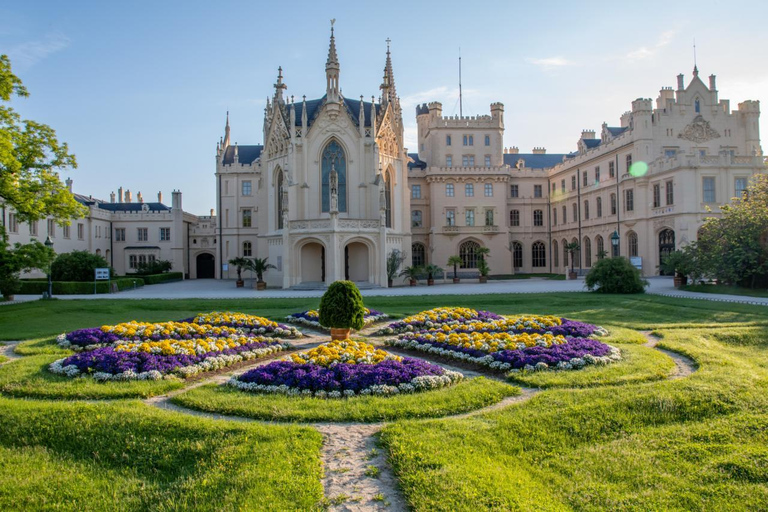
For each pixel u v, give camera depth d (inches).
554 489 319.9
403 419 420.2
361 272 2202.3
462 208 3191.4
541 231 3437.5
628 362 597.0
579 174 3034.0
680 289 1727.4
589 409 424.8
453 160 3255.4
